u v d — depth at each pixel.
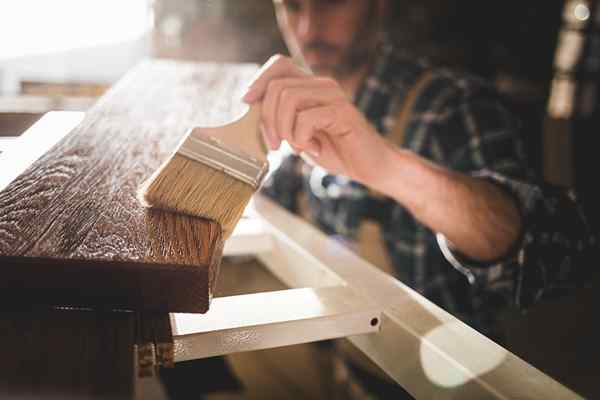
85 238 0.40
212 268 0.40
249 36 2.33
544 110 2.41
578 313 1.82
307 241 0.65
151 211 0.46
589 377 1.54
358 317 0.46
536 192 0.86
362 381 1.10
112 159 0.58
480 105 1.21
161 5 2.16
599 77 2.45
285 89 0.61
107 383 0.29
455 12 2.54
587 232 0.89
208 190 0.48
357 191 1.31
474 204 0.84
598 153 2.11
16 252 0.37
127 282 0.38
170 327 0.38
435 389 0.44
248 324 0.42
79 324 0.36
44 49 1.92
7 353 0.31
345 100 0.66
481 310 1.19
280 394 1.14
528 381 0.39
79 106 1.11
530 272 0.84
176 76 1.15
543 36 2.56
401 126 1.31
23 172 0.53
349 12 1.37
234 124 0.58
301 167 1.49
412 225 1.26
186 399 1.01
